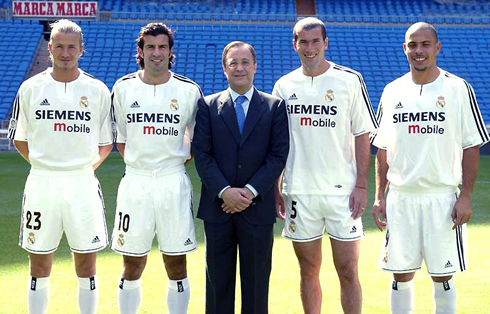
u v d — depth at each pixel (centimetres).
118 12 2241
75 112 382
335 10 2416
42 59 2041
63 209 383
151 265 559
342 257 392
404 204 377
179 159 395
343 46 2153
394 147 380
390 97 386
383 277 523
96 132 394
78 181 387
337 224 390
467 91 369
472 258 581
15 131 394
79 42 379
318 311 403
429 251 371
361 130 391
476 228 716
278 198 416
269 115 375
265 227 375
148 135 386
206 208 379
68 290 485
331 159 390
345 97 387
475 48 2162
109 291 484
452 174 373
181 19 2258
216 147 376
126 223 388
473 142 368
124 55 2075
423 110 370
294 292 484
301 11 2405
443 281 377
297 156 394
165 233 389
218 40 2161
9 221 751
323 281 515
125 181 393
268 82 1955
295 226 397
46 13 2192
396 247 377
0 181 1077
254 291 377
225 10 2372
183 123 394
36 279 389
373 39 2203
